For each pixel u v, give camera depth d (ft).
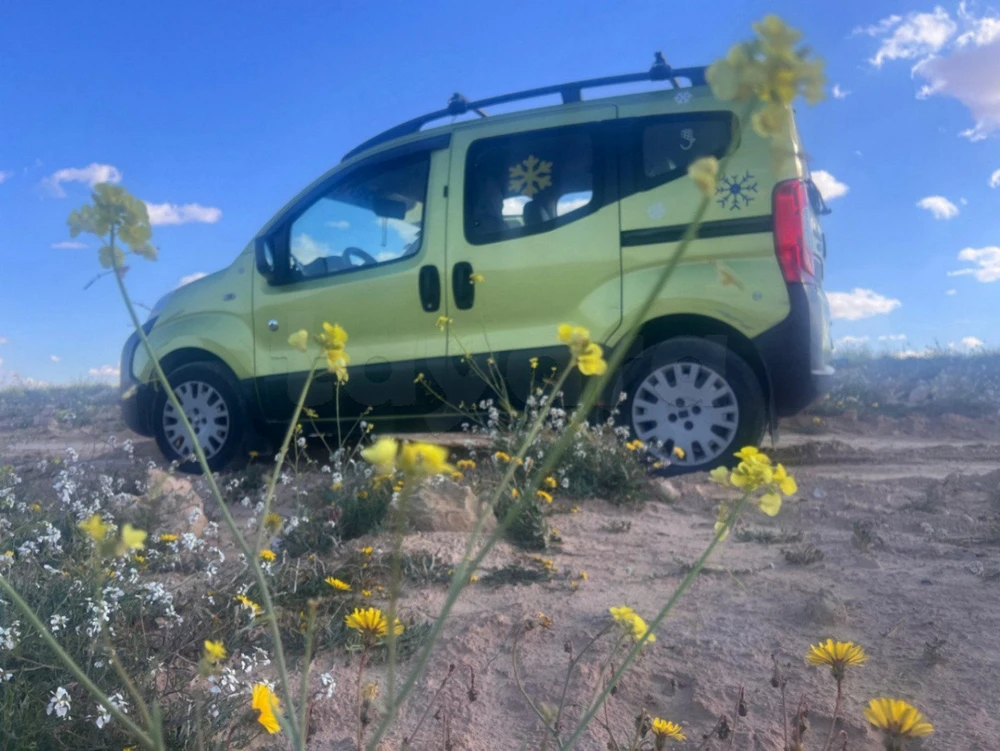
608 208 15.93
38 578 7.88
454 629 8.39
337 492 12.66
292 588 9.30
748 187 14.99
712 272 15.03
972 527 11.76
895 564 10.15
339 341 4.13
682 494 14.38
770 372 14.92
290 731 3.57
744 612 8.61
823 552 10.65
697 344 15.39
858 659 4.96
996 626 7.98
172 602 8.33
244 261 19.34
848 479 15.12
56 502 12.32
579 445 14.52
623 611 5.14
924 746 6.10
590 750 6.25
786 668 7.32
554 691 7.10
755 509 13.42
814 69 2.59
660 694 7.07
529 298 16.33
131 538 3.57
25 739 5.66
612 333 15.69
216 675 6.32
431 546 11.00
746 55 2.60
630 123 16.06
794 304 14.67
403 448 2.57
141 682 6.57
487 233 16.80
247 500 11.93
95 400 39.58
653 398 15.90
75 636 6.81
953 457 19.57
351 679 7.48
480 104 17.78
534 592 9.51
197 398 19.16
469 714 6.84
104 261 3.67
